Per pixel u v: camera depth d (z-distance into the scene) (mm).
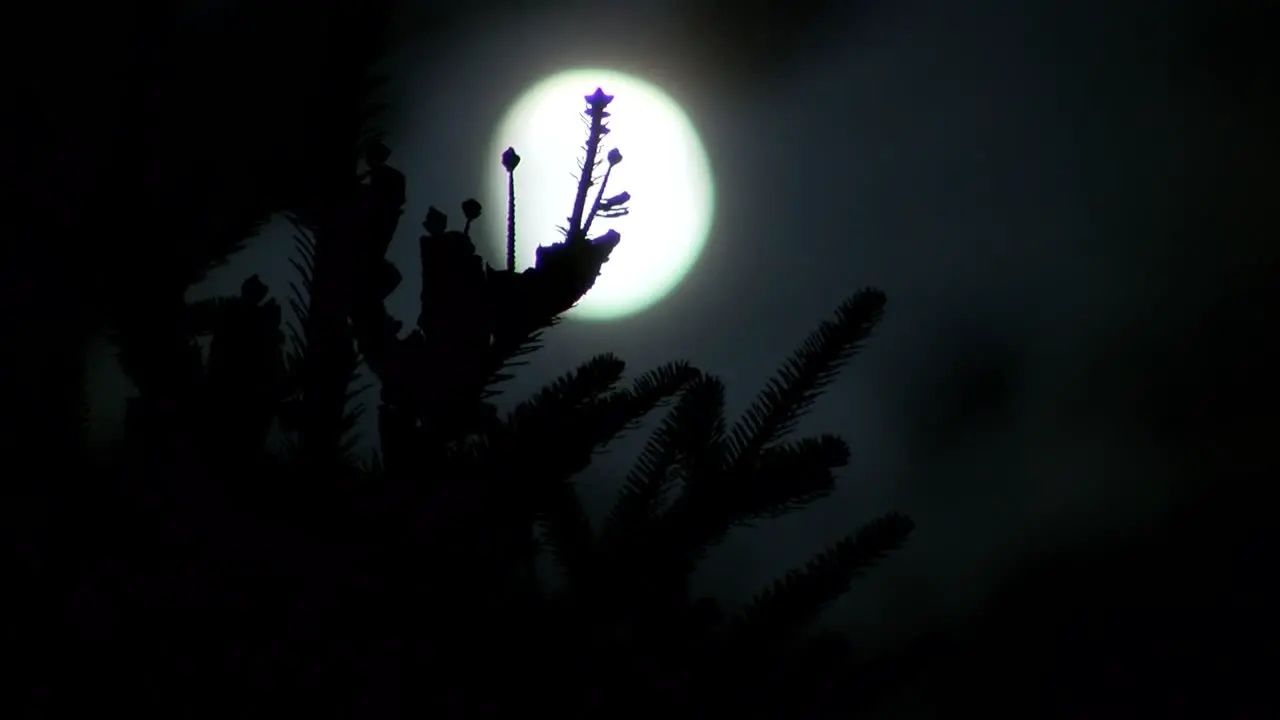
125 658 1123
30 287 1154
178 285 1178
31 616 1119
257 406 1166
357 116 1188
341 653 1139
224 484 1138
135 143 1163
